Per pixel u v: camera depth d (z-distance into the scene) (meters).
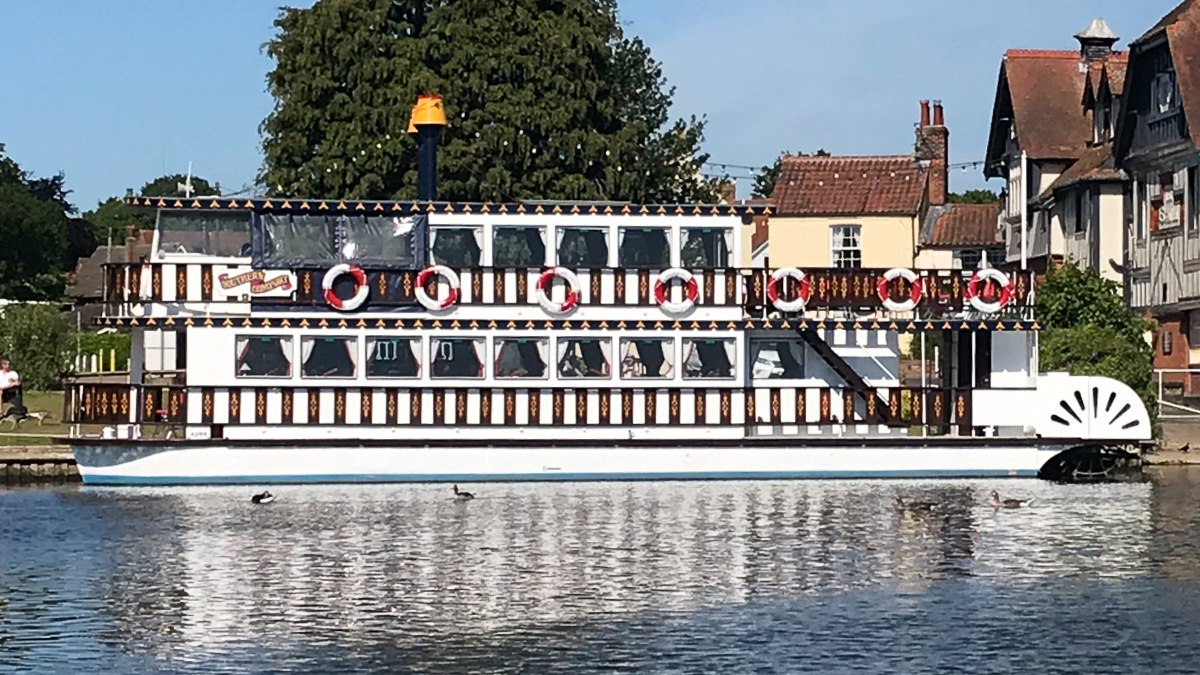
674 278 46.44
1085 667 26.28
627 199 67.50
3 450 50.19
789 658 26.83
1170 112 65.81
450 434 46.12
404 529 38.69
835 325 46.88
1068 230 74.44
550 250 46.53
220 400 45.69
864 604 30.64
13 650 27.53
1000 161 83.31
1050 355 52.56
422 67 65.94
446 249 46.44
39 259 127.62
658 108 81.06
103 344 73.88
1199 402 59.62
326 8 66.94
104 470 46.12
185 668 26.45
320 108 66.88
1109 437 47.78
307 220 46.06
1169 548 36.19
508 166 65.81
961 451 47.56
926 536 37.81
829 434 47.66
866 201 84.31
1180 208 65.19
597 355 46.50
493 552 35.78
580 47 67.56
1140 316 63.88
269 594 31.64
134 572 33.78
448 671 26.19
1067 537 37.69
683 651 27.25
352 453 45.91
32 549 36.34
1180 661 26.61
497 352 46.22
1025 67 80.06
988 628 28.75
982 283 47.34
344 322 45.84
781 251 84.44
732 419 46.78
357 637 28.28
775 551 35.88
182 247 46.22
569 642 27.84
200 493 44.59
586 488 45.34
